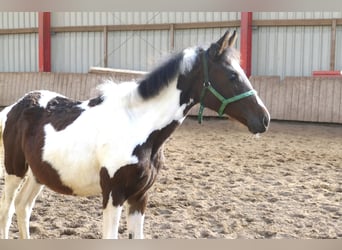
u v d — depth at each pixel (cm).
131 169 262
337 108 1023
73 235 360
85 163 273
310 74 1134
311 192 488
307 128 1002
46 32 1422
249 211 421
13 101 1412
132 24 1318
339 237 360
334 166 624
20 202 327
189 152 721
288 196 472
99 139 269
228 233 367
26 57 1494
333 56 1093
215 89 272
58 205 438
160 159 286
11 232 369
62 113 298
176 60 271
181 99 275
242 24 1158
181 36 1259
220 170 591
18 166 320
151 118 270
